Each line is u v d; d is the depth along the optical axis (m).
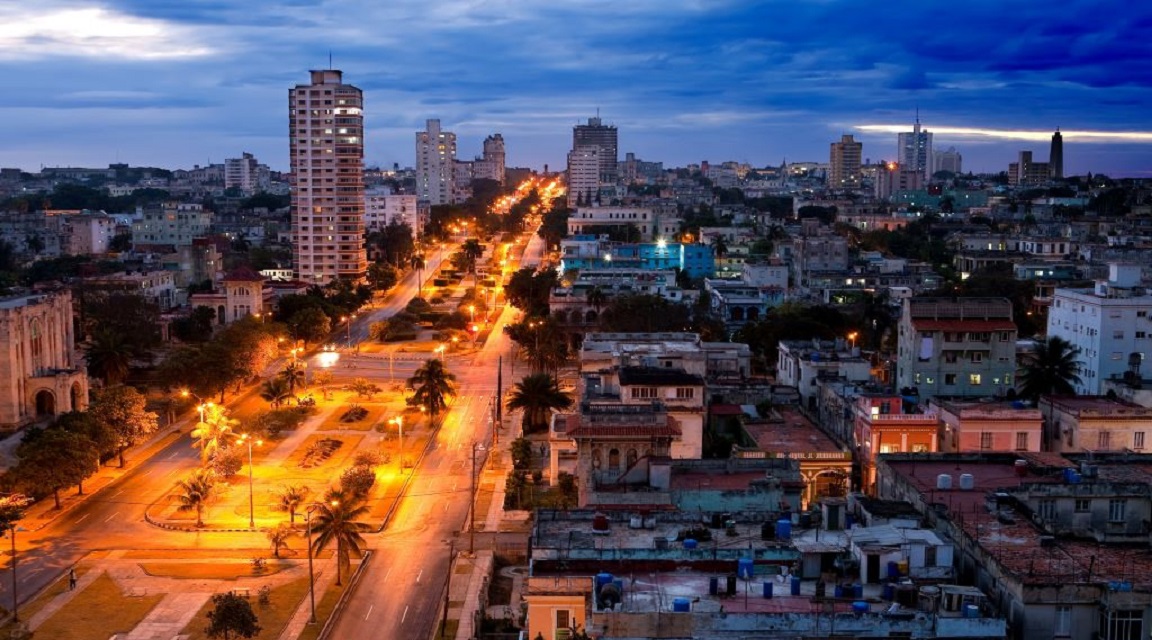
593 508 105.50
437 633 129.12
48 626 131.25
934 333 197.75
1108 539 86.81
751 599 77.62
